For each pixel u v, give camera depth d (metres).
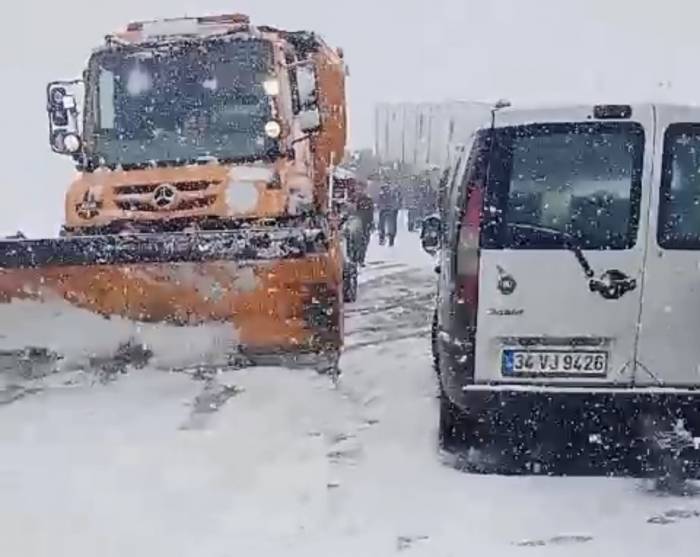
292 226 8.16
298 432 6.75
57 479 5.80
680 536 5.00
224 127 9.09
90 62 9.36
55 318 7.62
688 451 6.06
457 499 5.50
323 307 7.46
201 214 8.38
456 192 5.96
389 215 24.33
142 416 7.06
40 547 4.86
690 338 5.48
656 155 5.43
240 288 7.45
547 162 5.52
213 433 6.67
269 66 9.16
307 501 5.47
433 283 15.89
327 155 11.18
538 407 5.57
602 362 5.52
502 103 6.15
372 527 5.11
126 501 5.46
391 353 9.55
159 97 9.22
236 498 5.51
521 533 5.04
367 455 6.26
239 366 7.71
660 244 5.45
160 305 7.53
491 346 5.58
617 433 6.19
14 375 7.82
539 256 5.52
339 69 12.23
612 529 5.10
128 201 8.53
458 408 5.90
